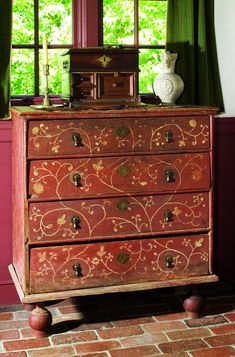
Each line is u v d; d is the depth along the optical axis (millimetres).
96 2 3898
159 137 3465
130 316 3701
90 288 3457
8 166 3801
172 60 3799
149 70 4137
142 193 3469
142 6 4066
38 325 3416
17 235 3600
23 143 3309
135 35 4070
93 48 3600
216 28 4109
